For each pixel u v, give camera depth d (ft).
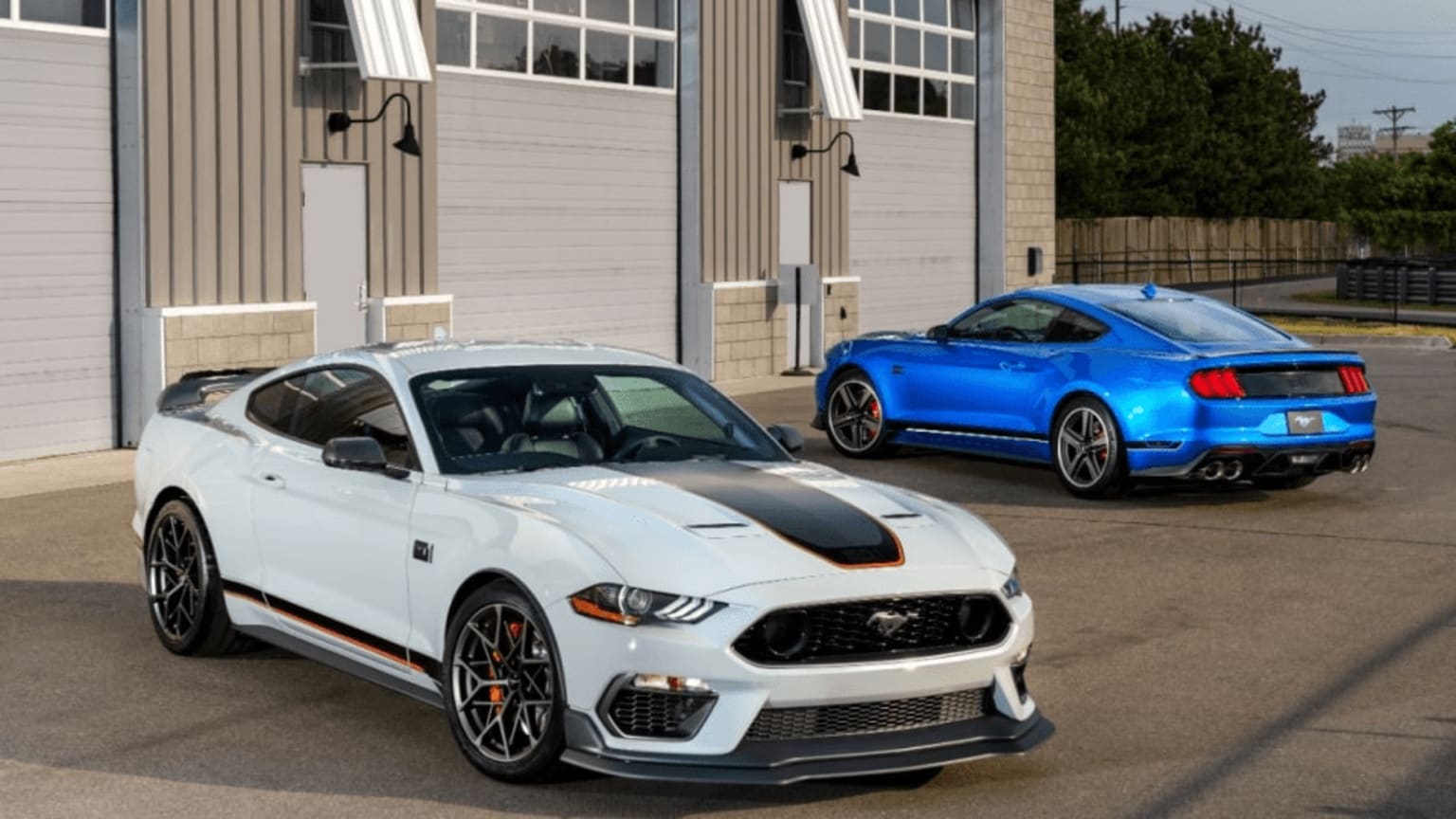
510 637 18.75
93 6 46.60
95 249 47.11
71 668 23.79
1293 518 37.86
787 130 74.64
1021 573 31.63
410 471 20.65
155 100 47.37
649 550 17.94
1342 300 143.84
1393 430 53.93
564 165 63.62
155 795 18.31
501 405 21.59
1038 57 93.35
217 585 23.81
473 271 59.88
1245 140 224.33
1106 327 40.60
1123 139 206.59
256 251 50.62
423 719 21.50
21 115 45.01
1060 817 18.08
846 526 18.98
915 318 86.43
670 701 17.65
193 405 26.71
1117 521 37.19
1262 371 38.11
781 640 17.63
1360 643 26.35
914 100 85.15
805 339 76.59
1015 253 92.07
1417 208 184.75
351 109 53.88
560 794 18.53
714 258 70.28
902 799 18.63
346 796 18.37
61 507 37.76
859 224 81.51
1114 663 25.04
